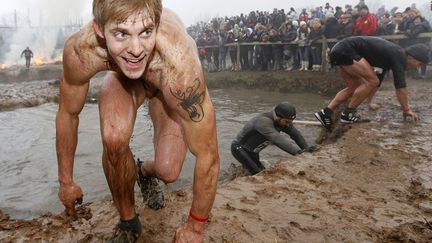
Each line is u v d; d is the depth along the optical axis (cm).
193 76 183
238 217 294
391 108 706
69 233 274
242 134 530
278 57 1333
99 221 290
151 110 264
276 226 282
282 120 503
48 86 1473
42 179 528
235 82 1345
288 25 1248
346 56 556
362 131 556
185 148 250
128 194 228
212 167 194
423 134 529
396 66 560
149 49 168
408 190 350
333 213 303
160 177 248
